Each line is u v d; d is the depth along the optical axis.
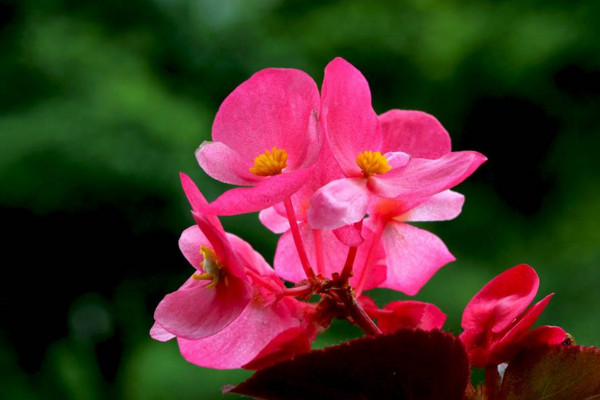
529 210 1.75
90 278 1.51
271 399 0.31
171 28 1.83
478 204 1.74
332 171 0.33
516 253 1.65
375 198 0.34
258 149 0.32
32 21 1.66
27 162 1.37
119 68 1.60
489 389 0.32
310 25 1.92
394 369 0.30
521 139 1.78
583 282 1.51
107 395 1.57
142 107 1.46
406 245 0.34
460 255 1.61
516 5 1.78
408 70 1.84
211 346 0.32
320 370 0.30
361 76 0.32
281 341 0.31
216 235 0.31
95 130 1.40
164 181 1.40
